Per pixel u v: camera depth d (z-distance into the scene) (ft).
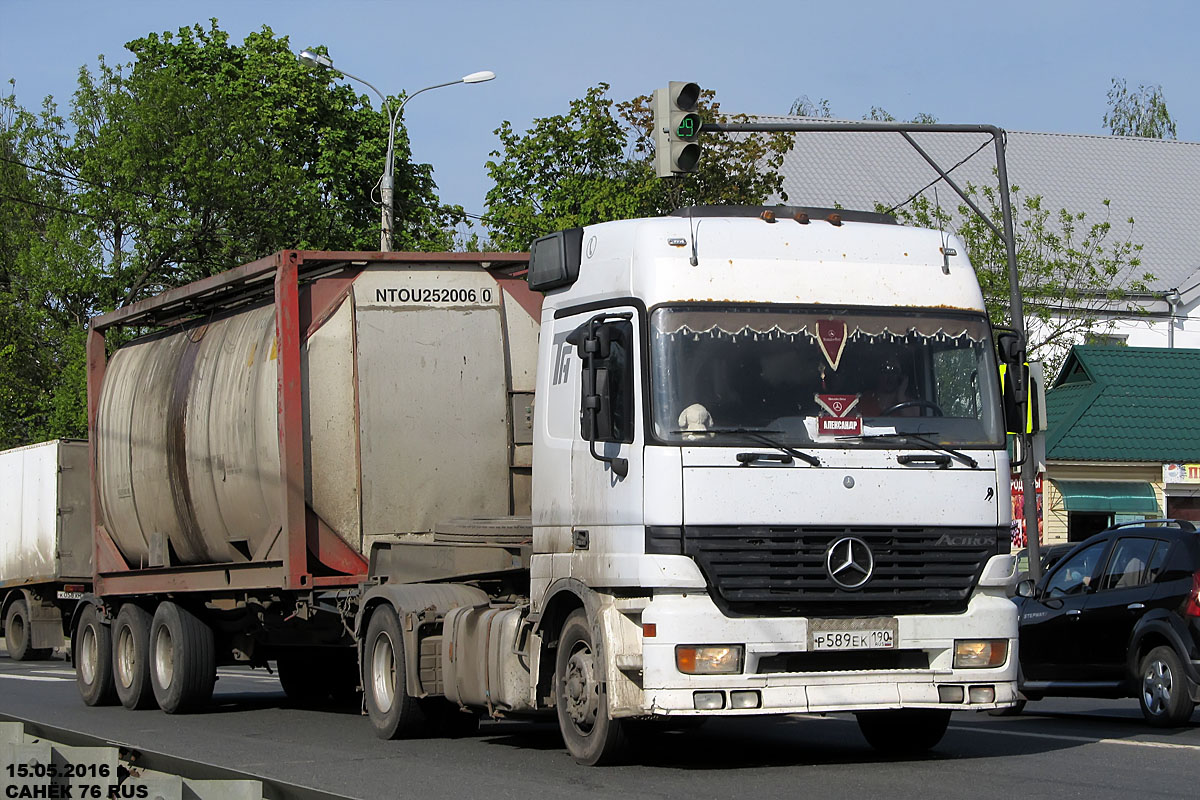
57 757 22.70
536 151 117.60
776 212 35.81
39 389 156.56
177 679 54.60
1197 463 120.67
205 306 56.65
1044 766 35.01
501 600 40.14
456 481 47.91
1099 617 47.96
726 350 33.55
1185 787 31.48
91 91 164.86
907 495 33.68
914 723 38.19
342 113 163.63
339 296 47.73
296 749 41.06
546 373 37.68
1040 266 145.38
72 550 97.19
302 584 46.39
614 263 35.17
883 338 34.60
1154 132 289.12
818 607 32.96
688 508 32.45
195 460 53.06
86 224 150.10
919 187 189.26
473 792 31.81
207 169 144.46
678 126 66.18
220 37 166.61
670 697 32.07
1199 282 180.04
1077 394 125.49
